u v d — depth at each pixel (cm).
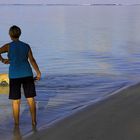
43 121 910
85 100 1141
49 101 1141
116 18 8825
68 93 1260
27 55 855
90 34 4453
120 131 712
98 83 1453
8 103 1130
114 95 1033
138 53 2553
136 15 10781
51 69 1867
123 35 4272
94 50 2786
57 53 2619
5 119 948
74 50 2802
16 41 854
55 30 5128
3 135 812
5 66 1959
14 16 9688
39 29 5266
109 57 2347
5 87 1368
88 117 826
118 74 1678
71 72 1752
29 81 862
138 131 705
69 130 752
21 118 949
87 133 720
